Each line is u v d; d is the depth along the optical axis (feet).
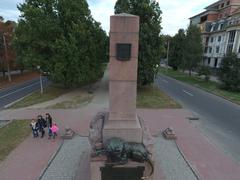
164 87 101.30
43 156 33.65
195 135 43.04
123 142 26.23
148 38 77.15
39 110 59.77
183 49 146.41
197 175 28.86
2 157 33.30
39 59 73.77
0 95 83.10
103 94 80.12
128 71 27.02
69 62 73.36
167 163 31.83
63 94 79.66
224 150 37.24
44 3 73.72
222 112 61.77
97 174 25.46
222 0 172.35
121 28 25.86
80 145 37.58
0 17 114.62
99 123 29.94
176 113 58.39
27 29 73.26
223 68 98.68
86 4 78.18
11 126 47.11
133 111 28.19
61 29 73.41
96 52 78.38
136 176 25.00
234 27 142.72
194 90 96.63
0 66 112.06
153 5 78.74
